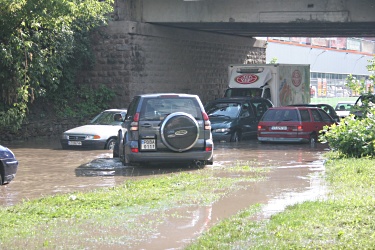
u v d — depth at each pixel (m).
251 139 34.31
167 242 10.82
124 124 22.47
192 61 46.12
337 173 17.98
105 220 12.51
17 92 33.00
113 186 17.20
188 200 14.58
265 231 11.01
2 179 17.56
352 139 22.22
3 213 13.20
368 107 24.80
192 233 11.44
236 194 15.37
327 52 85.12
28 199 15.23
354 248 9.75
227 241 10.46
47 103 39.50
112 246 10.59
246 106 34.31
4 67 33.22
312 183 16.95
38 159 24.75
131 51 40.41
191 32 45.81
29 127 36.22
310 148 28.95
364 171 18.05
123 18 40.69
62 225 12.14
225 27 44.69
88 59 40.69
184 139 20.64
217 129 32.41
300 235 10.56
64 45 36.16
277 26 43.38
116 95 40.69
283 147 29.58
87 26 39.06
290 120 31.31
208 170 20.38
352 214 12.01
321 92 83.56
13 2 29.19
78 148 28.86
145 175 19.53
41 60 33.91
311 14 38.38
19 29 32.12
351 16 37.72
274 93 41.00
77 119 39.38
